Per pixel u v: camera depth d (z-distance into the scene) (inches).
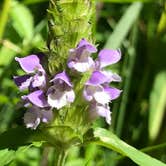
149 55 11.0
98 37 11.6
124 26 9.9
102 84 6.8
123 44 10.7
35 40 10.2
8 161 6.7
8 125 9.4
